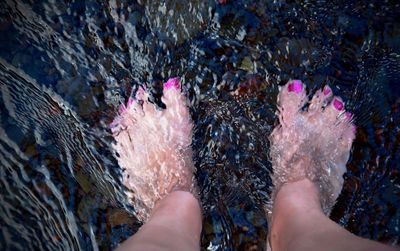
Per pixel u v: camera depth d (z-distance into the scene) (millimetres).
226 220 443
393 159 455
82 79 470
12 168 409
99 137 462
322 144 472
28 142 429
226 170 463
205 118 479
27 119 439
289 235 358
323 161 465
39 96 454
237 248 434
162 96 484
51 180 420
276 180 456
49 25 477
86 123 463
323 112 482
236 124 477
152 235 344
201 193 452
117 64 479
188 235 374
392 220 433
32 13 479
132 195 443
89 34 479
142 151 463
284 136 474
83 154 448
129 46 482
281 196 427
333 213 446
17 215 385
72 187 427
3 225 374
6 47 462
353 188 454
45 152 430
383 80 480
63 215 410
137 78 481
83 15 482
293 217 382
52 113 452
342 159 465
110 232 423
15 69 456
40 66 464
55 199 413
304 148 469
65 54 472
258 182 459
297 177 454
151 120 475
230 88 484
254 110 481
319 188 452
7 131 426
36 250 376
